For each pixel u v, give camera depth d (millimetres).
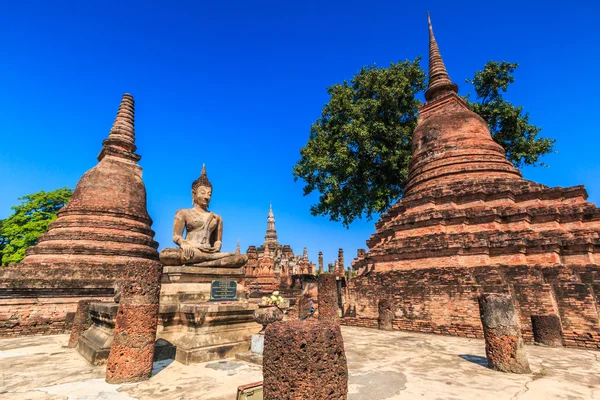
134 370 7086
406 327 15047
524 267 13539
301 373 4168
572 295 12086
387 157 26500
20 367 8391
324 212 29703
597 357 9617
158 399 6047
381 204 26844
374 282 17125
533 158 28016
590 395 6332
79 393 6387
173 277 10852
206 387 6699
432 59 25875
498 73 28422
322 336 4352
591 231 14492
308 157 27797
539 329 11812
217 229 12961
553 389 6668
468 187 17859
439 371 8047
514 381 7219
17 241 33562
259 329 10539
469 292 13656
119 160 21094
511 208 16203
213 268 11734
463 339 12656
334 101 27359
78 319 11641
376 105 26281
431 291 14656
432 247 16203
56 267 16422
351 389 6672
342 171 26281
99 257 17469
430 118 22484
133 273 7586
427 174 20422
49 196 35594
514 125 27922
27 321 14750
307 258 68188
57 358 9484
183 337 9398
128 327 7254
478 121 20844
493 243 15031
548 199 16484
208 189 13211
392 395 6328
